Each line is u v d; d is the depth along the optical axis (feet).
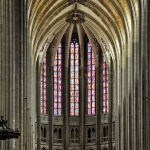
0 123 58.59
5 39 79.51
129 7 144.46
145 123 121.90
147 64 118.01
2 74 76.59
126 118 162.81
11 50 89.25
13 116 93.61
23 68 111.24
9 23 84.48
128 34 157.69
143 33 123.03
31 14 150.71
